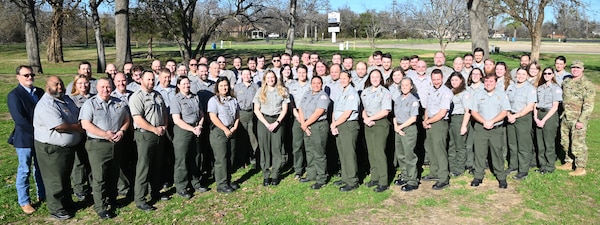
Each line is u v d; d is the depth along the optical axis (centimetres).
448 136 719
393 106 695
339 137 652
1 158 826
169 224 540
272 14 2453
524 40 7056
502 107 641
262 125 677
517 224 531
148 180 593
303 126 655
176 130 613
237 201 615
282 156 690
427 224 535
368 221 545
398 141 663
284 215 561
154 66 779
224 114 637
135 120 563
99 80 542
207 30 2536
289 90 733
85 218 560
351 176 649
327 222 544
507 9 2281
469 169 730
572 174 700
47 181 540
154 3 2370
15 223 543
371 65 829
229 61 2945
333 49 4150
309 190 655
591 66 2603
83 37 6181
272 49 4144
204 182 697
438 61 812
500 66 716
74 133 539
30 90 570
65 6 2669
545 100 706
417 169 703
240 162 782
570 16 2158
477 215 559
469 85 695
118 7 1780
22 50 4588
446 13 3134
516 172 717
